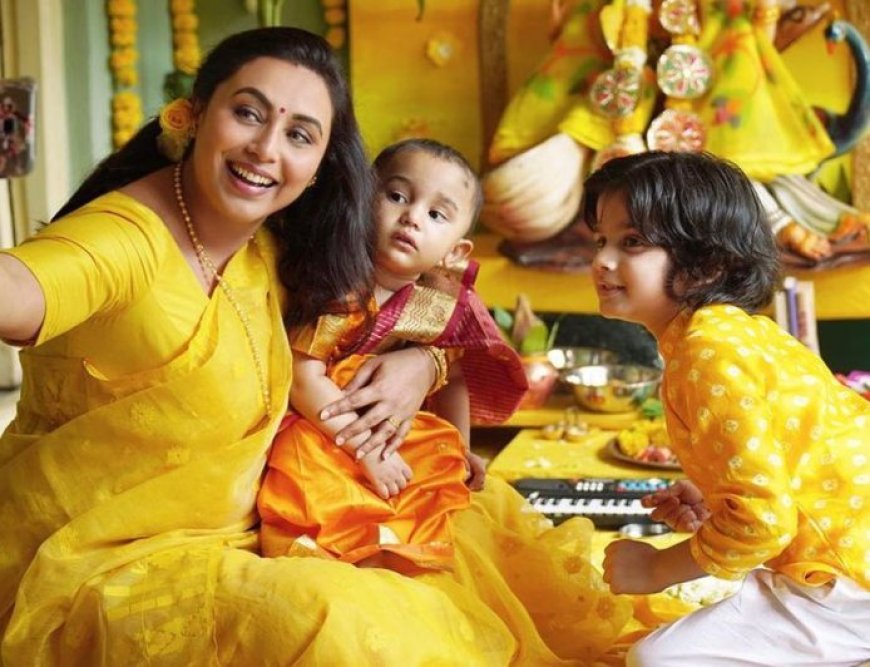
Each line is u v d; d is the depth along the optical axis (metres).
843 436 1.67
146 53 3.53
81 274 1.45
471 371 2.12
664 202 1.72
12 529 1.71
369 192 1.81
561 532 2.09
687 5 3.14
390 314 1.91
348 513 1.78
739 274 1.76
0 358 3.13
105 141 3.47
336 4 3.55
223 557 1.65
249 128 1.61
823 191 3.28
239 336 1.71
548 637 2.00
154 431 1.66
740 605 1.72
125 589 1.62
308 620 1.56
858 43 3.21
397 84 3.51
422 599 1.68
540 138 3.27
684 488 1.96
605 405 3.21
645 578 1.76
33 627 1.64
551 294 3.39
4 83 2.41
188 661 1.58
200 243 1.71
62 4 3.35
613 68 3.16
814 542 1.66
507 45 3.45
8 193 3.28
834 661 1.70
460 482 1.90
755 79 3.13
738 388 1.61
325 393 1.82
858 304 3.22
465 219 1.93
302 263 1.82
